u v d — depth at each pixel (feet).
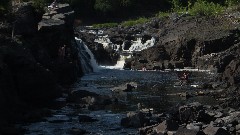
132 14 467.52
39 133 111.96
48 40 207.41
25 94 142.92
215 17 317.22
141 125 119.55
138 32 339.36
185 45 281.13
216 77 212.84
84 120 125.70
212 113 124.67
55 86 161.38
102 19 456.04
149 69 269.85
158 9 478.59
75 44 249.96
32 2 210.59
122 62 297.12
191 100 158.40
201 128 108.78
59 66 196.85
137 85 199.21
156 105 150.30
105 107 147.33
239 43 267.59
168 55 284.20
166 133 105.60
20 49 152.66
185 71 254.27
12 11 190.60
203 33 287.48
